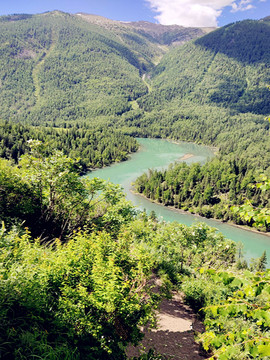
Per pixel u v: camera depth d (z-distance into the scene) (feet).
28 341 15.38
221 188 396.57
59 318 19.45
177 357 29.55
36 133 502.38
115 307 22.27
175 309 44.70
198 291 47.09
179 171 428.97
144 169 490.49
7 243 25.25
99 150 562.25
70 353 17.03
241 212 15.20
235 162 463.01
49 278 22.31
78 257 25.43
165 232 64.13
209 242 66.49
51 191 51.44
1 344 14.32
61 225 56.24
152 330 35.29
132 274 28.17
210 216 328.29
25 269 20.97
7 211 46.44
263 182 16.19
